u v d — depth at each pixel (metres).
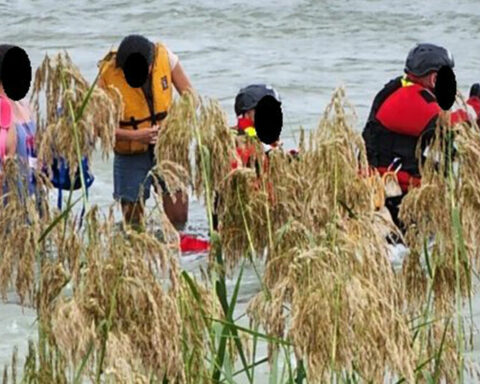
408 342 9.00
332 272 8.87
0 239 9.21
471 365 11.71
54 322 8.51
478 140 10.46
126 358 8.39
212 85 48.62
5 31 64.69
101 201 30.19
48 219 9.42
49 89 9.30
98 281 8.64
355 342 8.73
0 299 9.91
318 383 8.67
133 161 28.39
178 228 26.88
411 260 10.70
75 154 9.24
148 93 28.44
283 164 10.20
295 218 10.11
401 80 27.59
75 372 8.95
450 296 10.71
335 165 9.86
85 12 68.81
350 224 9.67
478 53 57.03
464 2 69.88
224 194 10.12
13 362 9.51
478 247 10.55
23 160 9.34
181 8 68.69
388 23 65.19
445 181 10.55
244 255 10.24
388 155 27.36
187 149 9.84
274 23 65.31
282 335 9.27
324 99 44.94
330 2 70.12
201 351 9.44
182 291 9.40
